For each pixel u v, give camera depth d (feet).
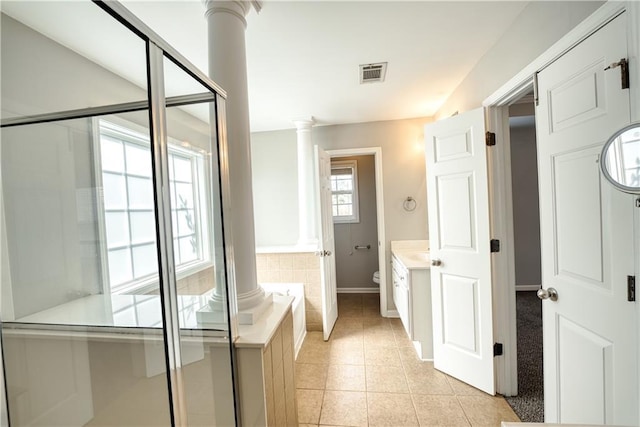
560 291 4.24
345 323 11.03
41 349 3.34
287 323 5.29
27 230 3.44
